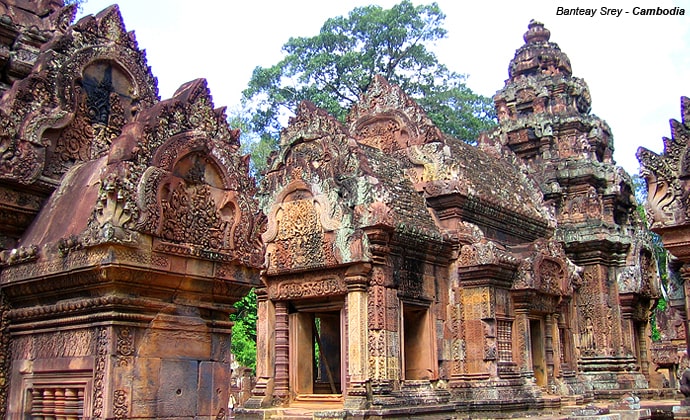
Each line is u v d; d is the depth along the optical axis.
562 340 22.84
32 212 7.04
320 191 16.86
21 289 6.70
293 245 17.14
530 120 28.38
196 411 6.66
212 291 6.91
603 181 26.50
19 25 7.77
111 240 5.92
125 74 8.02
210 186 7.00
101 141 7.62
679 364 30.23
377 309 15.86
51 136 7.16
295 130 17.88
